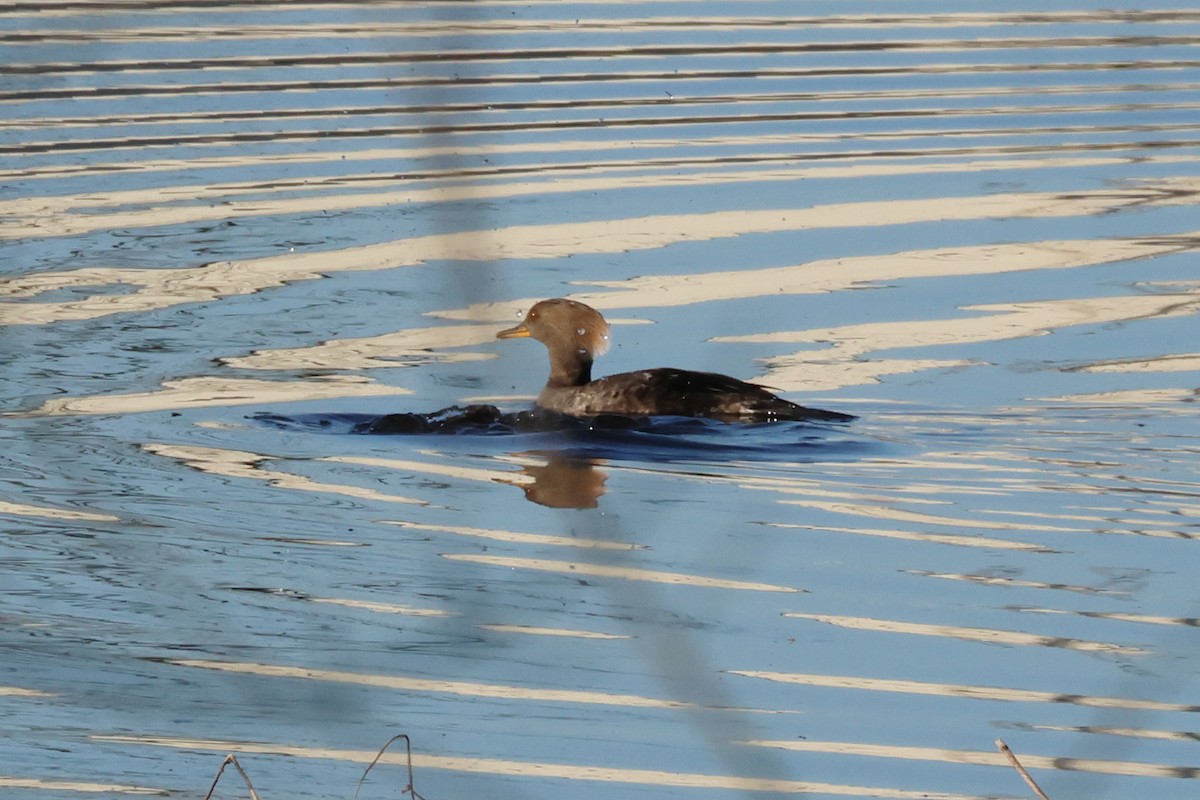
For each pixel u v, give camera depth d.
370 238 25.25
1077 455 17.73
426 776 11.12
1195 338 21.64
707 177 28.69
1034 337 21.75
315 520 16.02
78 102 32.16
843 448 18.09
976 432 18.45
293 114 31.34
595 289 23.53
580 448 18.23
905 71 35.78
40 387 19.84
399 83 11.00
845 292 23.62
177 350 21.17
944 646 13.21
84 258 24.36
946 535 15.51
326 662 12.94
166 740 11.54
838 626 13.64
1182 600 14.02
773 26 39.44
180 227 25.69
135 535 15.59
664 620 13.69
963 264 24.75
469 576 14.68
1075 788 10.96
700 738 11.66
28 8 15.04
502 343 21.84
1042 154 30.36
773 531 15.68
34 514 16.05
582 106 32.47
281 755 11.40
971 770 11.20
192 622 13.45
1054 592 14.25
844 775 11.13
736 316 22.61
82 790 10.81
